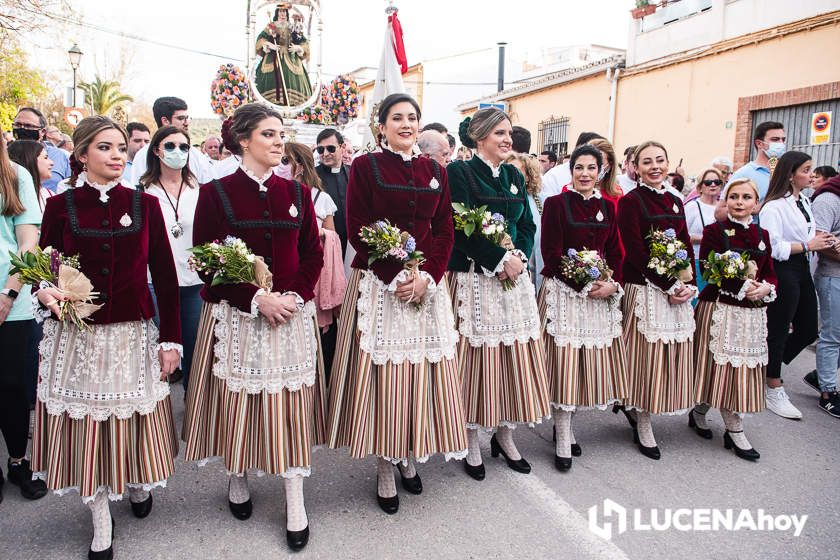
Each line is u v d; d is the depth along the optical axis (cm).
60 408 249
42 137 525
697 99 1065
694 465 360
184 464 344
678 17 1105
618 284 357
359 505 303
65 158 561
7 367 298
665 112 1134
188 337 398
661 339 365
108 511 258
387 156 301
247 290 259
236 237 267
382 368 285
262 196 272
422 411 288
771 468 357
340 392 293
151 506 294
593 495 319
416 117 300
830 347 447
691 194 585
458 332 326
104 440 252
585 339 352
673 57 1103
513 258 318
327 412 301
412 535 277
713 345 381
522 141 506
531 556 263
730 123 1004
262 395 263
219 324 271
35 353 386
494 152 339
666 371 367
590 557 263
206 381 276
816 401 472
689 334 373
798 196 452
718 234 389
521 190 357
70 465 252
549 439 396
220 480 326
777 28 916
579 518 295
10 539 268
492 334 324
